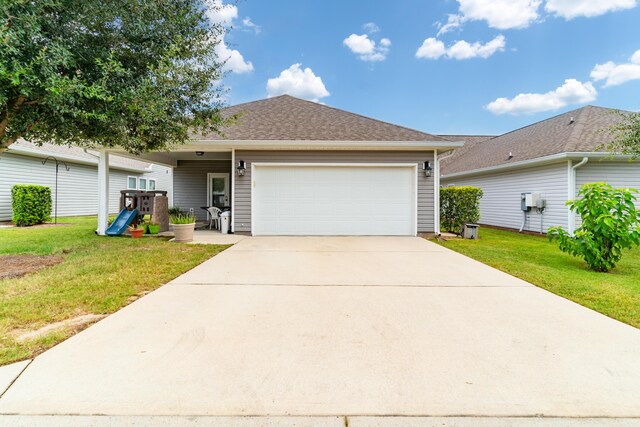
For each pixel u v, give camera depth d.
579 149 9.26
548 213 10.38
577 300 3.94
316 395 2.05
